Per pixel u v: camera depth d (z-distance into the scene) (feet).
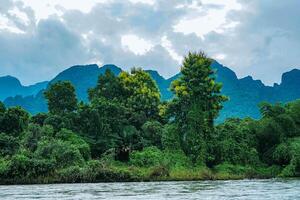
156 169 204.95
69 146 213.87
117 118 264.11
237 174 223.30
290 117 252.21
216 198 98.68
